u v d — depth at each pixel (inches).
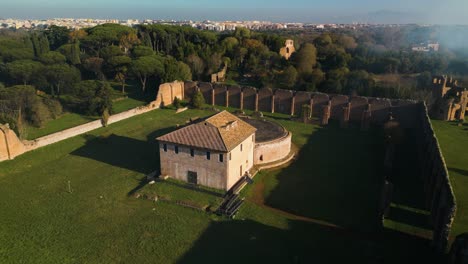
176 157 1918.1
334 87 3821.4
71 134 2623.0
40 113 2815.0
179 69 3922.2
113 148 2450.8
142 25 5767.7
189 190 1854.1
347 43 6087.6
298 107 3314.5
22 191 1850.4
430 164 1876.2
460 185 1923.0
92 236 1481.3
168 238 1473.9
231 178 1867.6
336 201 1795.0
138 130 2842.0
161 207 1708.9
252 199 1812.3
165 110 3447.3
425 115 2571.4
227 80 4692.4
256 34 6210.6
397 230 1549.0
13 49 4350.4
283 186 1957.4
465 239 1191.6
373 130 2935.5
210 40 5708.7
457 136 2751.0
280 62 5019.7
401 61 4758.9
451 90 3464.6
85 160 2250.2
